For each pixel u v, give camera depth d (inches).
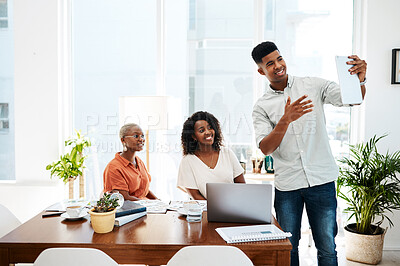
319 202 89.5
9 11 145.0
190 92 149.7
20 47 139.6
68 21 146.3
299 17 147.2
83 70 149.8
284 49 148.2
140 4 148.2
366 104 138.2
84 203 94.2
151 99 128.8
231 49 148.3
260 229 73.9
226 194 79.1
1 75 146.9
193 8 147.7
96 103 150.3
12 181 144.5
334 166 91.1
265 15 147.6
